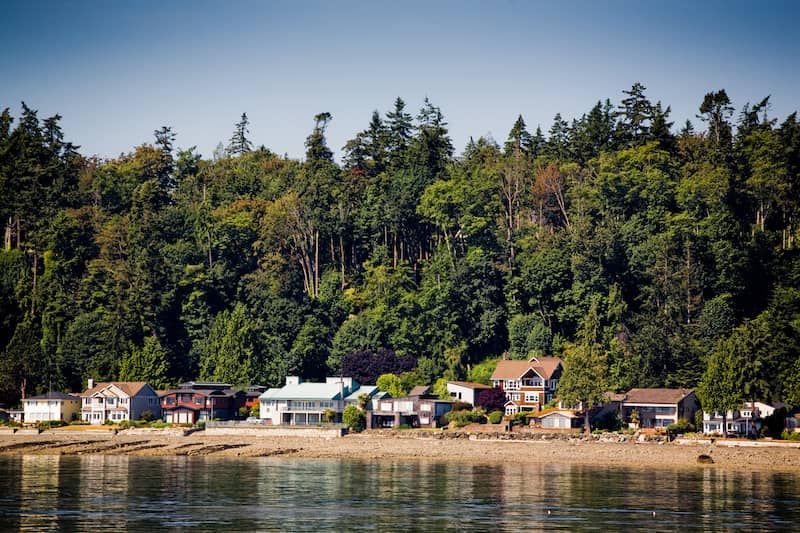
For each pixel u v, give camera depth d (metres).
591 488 158.38
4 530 124.38
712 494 151.88
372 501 145.12
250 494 151.75
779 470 183.25
